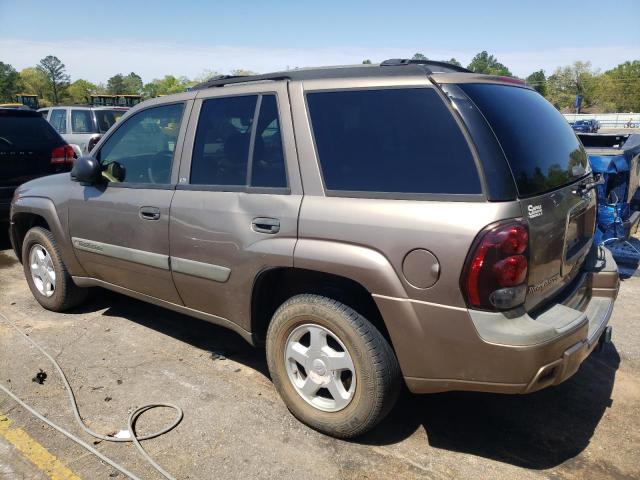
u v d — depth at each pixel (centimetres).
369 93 287
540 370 244
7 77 10706
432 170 261
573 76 10600
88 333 444
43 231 473
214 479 272
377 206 270
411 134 270
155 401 342
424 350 263
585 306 323
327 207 285
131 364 391
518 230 243
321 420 303
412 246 256
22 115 713
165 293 382
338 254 276
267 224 306
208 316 361
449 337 254
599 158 565
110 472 277
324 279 298
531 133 285
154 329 453
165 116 380
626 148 604
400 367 276
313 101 303
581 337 265
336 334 287
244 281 321
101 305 506
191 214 345
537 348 241
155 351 412
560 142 316
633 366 388
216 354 405
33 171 710
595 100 10506
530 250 251
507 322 246
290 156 303
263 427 315
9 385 360
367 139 282
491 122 260
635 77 10112
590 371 381
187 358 401
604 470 279
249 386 361
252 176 320
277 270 309
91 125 1240
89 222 420
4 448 296
